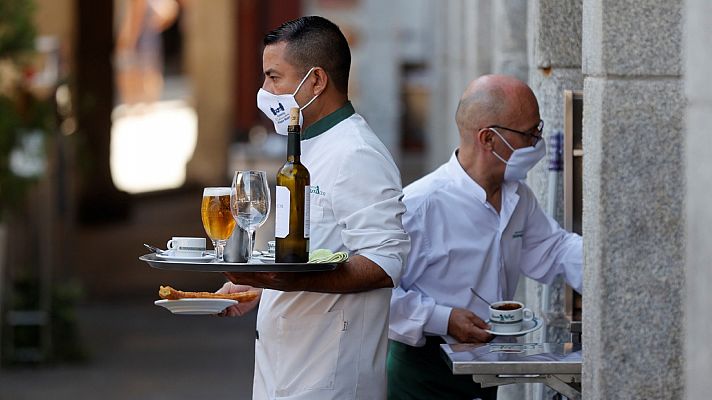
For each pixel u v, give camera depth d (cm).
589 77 952
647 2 912
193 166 6016
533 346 1080
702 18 668
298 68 1005
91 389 2525
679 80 913
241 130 6638
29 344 2788
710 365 666
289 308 1017
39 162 2572
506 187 1203
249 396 2450
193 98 6016
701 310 679
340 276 958
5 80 2555
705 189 671
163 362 2806
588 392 955
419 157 6825
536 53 1385
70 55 4281
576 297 1284
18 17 2486
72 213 4847
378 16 5044
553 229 1246
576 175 1267
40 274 2816
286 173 941
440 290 1196
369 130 1027
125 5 8631
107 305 3581
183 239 978
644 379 927
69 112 2847
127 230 4972
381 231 975
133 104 8862
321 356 1009
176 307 984
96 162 5016
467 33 2205
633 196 921
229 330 3228
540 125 1174
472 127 1173
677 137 916
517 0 1647
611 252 923
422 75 6894
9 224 2742
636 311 925
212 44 5881
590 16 945
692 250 690
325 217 1003
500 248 1202
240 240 945
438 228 1188
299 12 6178
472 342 1145
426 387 1215
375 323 1018
